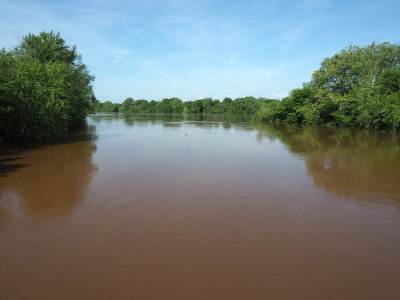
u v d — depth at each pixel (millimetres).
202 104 139625
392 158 15578
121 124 48344
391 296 4195
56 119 22438
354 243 5883
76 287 4379
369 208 7938
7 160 14664
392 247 5730
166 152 17422
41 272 4793
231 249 5578
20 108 19109
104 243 5812
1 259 5207
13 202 8297
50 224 6762
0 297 4133
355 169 12844
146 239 5984
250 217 7227
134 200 8477
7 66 19781
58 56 30938
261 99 110125
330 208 7922
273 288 4355
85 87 36250
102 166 13242
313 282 4527
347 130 36969
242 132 33219
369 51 41844
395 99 33688
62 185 10039
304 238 6090
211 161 14594
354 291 4305
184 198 8680
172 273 4754
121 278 4609
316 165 13703
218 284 4449
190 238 6039
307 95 54094
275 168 13008
